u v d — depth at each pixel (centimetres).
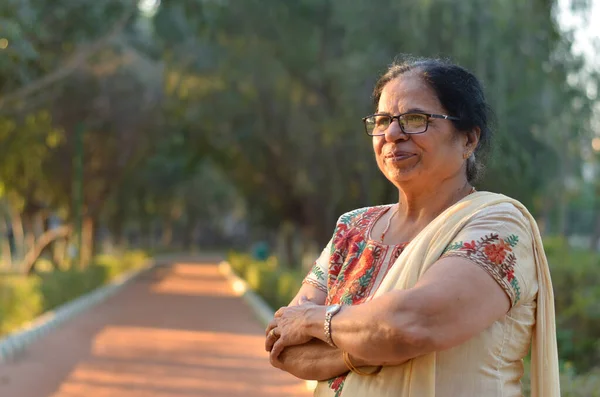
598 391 558
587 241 4812
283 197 3269
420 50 1661
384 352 196
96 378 1038
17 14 1331
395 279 210
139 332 1555
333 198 2670
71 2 1742
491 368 201
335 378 221
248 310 2033
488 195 213
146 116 2708
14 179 2703
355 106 2153
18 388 962
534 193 2133
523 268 202
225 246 8088
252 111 2702
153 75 2639
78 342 1391
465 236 202
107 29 1878
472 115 224
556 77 1794
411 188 227
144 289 2809
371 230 238
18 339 1291
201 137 3247
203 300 2356
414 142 222
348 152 2447
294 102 2561
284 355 229
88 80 2358
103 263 3123
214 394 937
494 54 1581
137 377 1049
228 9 2259
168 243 7100
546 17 1562
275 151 2862
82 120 2497
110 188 2988
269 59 2405
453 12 1600
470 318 192
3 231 4538
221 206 7081
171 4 2080
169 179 4659
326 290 250
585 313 1024
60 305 1927
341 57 2291
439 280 194
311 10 2230
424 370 199
